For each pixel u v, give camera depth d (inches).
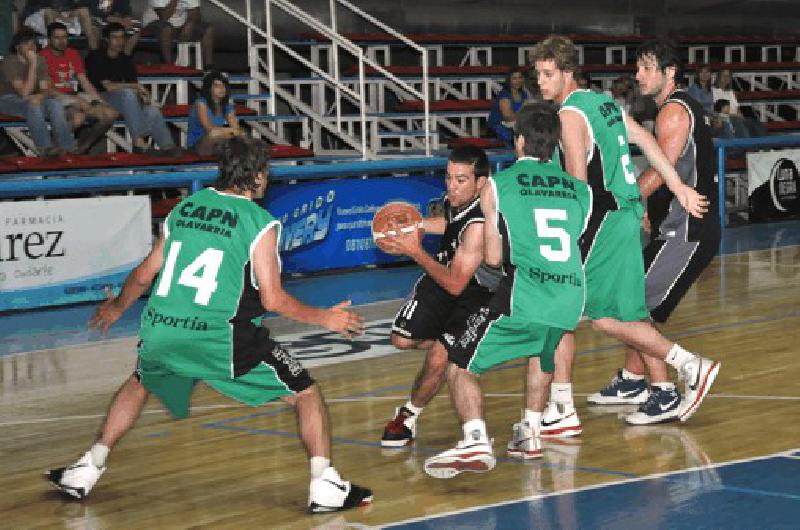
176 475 267.0
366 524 223.5
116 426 244.7
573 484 245.8
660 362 298.0
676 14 1178.6
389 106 959.6
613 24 1139.3
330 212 634.2
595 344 422.0
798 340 414.6
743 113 1125.7
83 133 654.5
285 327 484.7
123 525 229.9
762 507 224.2
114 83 671.8
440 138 965.2
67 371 404.2
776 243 716.0
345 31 964.0
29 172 603.2
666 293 310.2
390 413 325.1
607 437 287.1
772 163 829.2
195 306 224.4
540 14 1088.2
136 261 562.6
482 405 244.8
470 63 1037.8
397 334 279.6
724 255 669.9
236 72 924.0
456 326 262.5
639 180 303.4
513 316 242.8
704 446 274.1
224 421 321.7
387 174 708.7
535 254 242.8
